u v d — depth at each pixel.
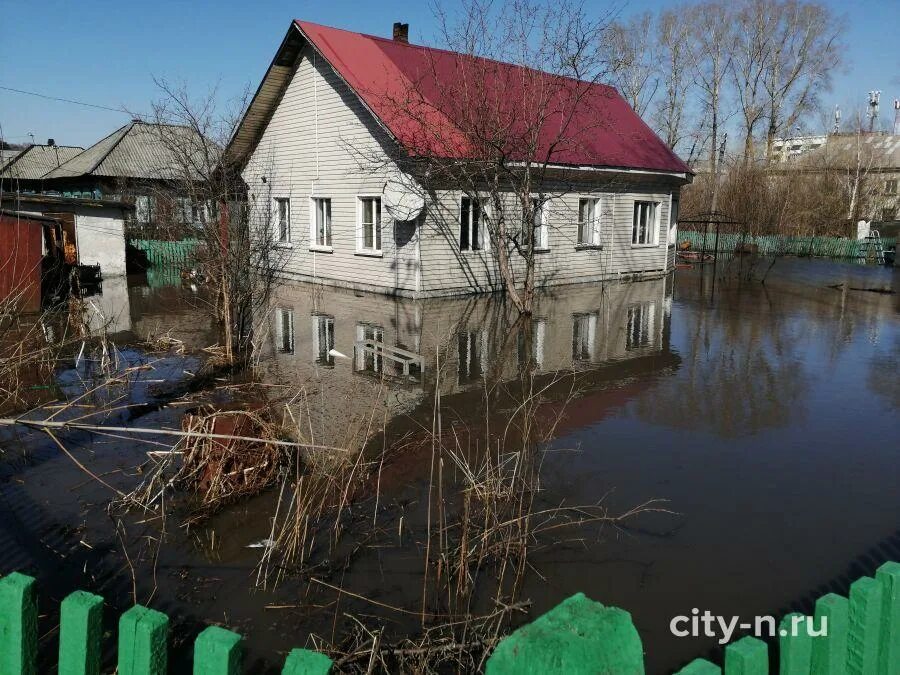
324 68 16.22
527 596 3.89
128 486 5.29
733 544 4.48
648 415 7.25
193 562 4.22
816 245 28.59
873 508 5.02
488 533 4.29
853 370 9.27
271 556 4.29
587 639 1.31
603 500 5.15
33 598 1.97
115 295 16.05
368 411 7.21
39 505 4.96
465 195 15.46
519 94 14.88
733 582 4.04
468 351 10.34
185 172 10.89
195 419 5.25
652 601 3.85
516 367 9.38
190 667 3.23
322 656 1.59
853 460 5.96
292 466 5.62
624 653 1.33
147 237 23.02
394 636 3.50
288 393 7.90
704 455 6.08
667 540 4.54
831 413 7.34
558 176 16.72
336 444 6.09
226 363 9.30
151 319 13.02
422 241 14.87
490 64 14.72
